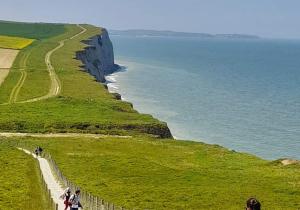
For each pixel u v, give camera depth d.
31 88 127.50
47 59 186.00
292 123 123.50
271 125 120.44
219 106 146.38
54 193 42.09
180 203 42.53
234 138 106.25
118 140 81.56
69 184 42.75
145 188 48.75
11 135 84.50
